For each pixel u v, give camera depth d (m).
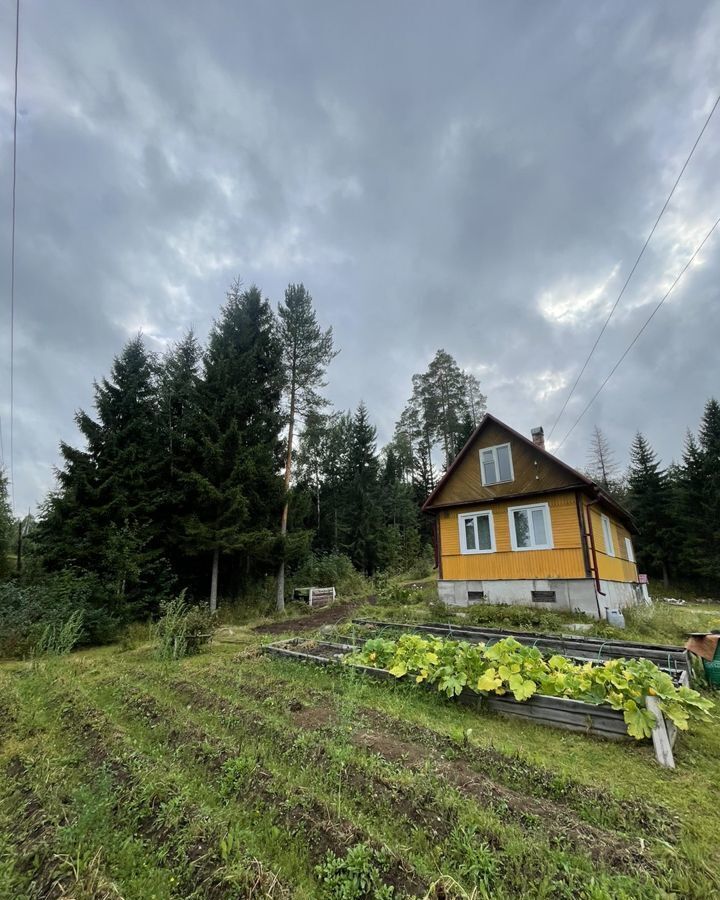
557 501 13.61
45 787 3.69
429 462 41.34
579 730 4.73
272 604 17.78
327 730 4.59
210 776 3.82
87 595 11.88
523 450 14.66
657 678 4.76
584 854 2.73
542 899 2.41
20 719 5.40
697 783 3.71
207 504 15.52
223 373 17.30
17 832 3.10
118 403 15.72
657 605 17.86
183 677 6.93
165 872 2.66
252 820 3.17
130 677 7.22
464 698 5.57
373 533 29.44
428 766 3.77
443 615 13.02
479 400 34.31
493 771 3.79
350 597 20.55
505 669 5.36
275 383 19.73
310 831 2.98
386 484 37.62
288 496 17.73
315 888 2.54
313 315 20.89
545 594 13.27
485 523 14.99
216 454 15.54
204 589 16.91
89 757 4.27
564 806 3.32
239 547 15.23
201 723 5.07
